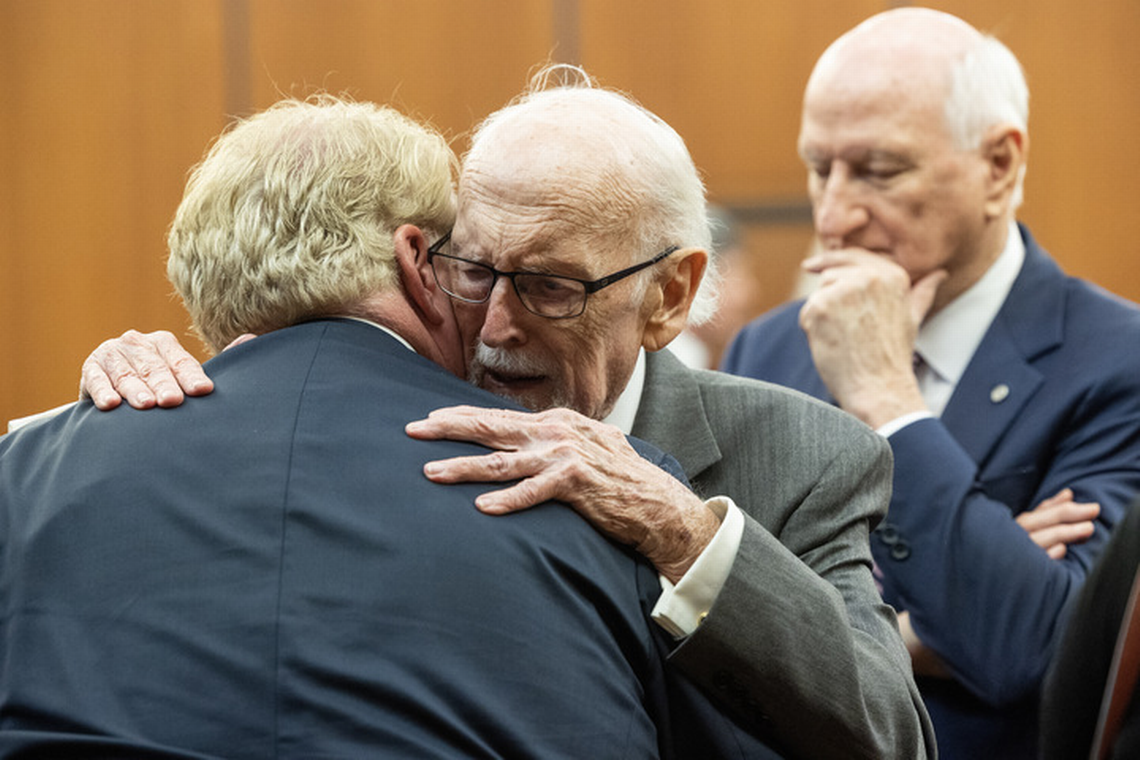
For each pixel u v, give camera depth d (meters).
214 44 13.12
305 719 3.06
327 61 13.11
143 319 13.15
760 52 12.91
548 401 4.16
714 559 3.56
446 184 4.06
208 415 3.53
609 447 3.56
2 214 13.24
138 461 3.46
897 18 6.32
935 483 5.64
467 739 3.08
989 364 6.09
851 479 4.48
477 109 13.08
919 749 3.97
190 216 3.93
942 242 6.09
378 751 3.03
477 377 4.16
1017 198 6.34
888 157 6.02
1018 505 5.89
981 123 6.02
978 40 6.19
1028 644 5.39
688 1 12.98
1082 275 12.30
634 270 4.09
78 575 3.32
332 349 3.65
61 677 3.20
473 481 3.40
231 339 3.96
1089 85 12.26
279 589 3.20
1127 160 12.22
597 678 3.27
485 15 13.08
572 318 4.01
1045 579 5.45
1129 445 5.79
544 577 3.29
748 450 4.59
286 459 3.39
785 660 3.58
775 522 4.45
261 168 3.87
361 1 13.08
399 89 13.11
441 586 3.21
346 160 3.89
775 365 6.86
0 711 3.24
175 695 3.12
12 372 13.21
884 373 5.95
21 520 3.50
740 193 12.97
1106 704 3.84
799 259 12.90
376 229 3.88
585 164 4.00
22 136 13.23
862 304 6.01
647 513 3.51
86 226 13.19
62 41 13.20
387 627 3.16
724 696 3.63
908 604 5.60
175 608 3.22
